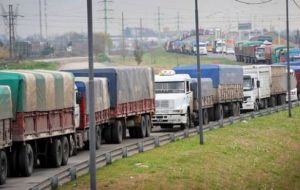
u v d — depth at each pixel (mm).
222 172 69875
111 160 66438
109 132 89875
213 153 79062
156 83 108812
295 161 90500
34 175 61344
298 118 132625
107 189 52844
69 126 70500
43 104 64000
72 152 73750
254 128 110875
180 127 114375
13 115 59906
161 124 108812
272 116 133125
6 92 57094
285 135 110188
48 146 66250
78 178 55750
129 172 60594
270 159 86625
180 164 68188
